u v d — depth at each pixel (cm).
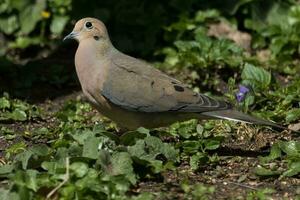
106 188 953
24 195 932
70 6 1752
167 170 1060
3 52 1739
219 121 1252
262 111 1295
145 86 1131
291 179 1053
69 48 1720
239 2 1672
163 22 1670
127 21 1683
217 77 1506
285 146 1115
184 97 1128
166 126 1170
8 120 1304
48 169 1005
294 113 1255
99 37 1168
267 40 1652
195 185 993
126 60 1159
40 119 1325
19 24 1766
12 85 1527
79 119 1301
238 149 1170
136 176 1017
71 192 939
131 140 1088
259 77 1366
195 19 1662
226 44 1536
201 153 1104
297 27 1627
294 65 1565
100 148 1059
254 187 1031
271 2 1684
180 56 1534
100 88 1140
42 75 1559
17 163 1027
